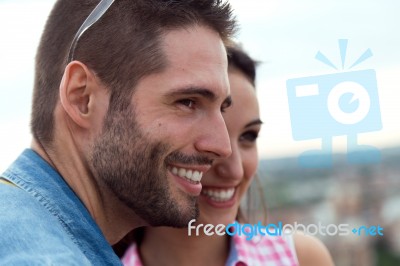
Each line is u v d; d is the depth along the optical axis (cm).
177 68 115
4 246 95
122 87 115
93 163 117
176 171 119
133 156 115
